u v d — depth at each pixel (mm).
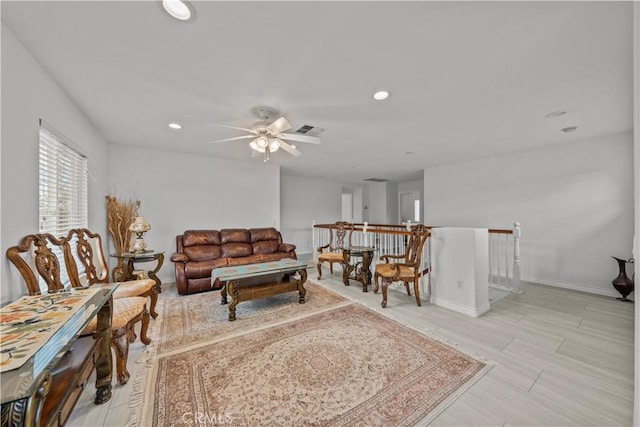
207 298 3676
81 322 1149
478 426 1419
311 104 2627
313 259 6426
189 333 2553
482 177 5133
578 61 1903
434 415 1499
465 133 3566
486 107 2715
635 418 873
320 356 2115
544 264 4285
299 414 1512
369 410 1543
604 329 2598
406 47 1745
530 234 4453
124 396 1666
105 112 2830
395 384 1770
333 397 1650
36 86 1877
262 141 2820
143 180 4406
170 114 2885
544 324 2717
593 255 3822
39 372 808
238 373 1899
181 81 2186
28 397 757
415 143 4070
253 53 1806
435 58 1869
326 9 1404
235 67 1978
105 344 1619
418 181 8633
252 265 3553
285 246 5211
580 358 2072
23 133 1727
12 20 1482
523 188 4547
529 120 3084
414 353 2152
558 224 4148
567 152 4055
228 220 5289
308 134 3613
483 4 1371
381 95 2436
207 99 2512
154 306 2918
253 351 2201
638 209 819
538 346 2264
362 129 3396
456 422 1447
